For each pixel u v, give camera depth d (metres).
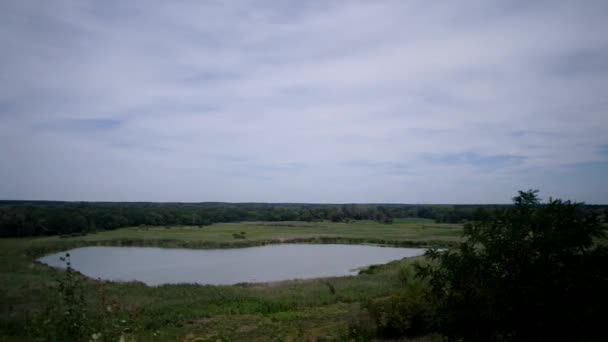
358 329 12.96
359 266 42.69
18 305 17.42
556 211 5.76
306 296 22.23
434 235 74.00
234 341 14.04
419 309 12.27
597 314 5.18
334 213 138.50
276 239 71.19
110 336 7.76
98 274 37.62
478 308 5.79
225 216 134.75
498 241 5.88
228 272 38.94
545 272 5.46
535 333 5.42
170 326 16.06
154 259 49.03
